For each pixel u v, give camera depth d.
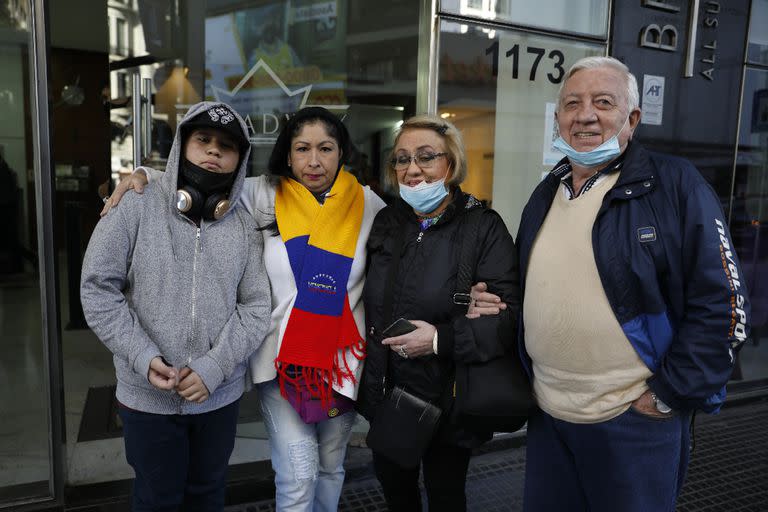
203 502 1.71
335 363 1.78
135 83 2.62
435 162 1.69
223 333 1.57
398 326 1.63
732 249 1.39
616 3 3.11
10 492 2.31
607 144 1.49
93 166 4.30
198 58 3.06
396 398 1.68
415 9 2.90
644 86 3.24
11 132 2.21
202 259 1.57
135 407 1.53
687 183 1.43
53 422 2.32
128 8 3.07
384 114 3.07
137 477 1.62
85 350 3.98
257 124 3.08
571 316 1.51
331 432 1.89
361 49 3.04
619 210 1.48
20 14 2.17
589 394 1.53
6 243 2.25
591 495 1.60
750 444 3.19
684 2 3.26
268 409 1.82
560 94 1.59
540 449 1.73
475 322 1.60
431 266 1.68
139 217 1.52
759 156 3.70
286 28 3.04
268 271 1.78
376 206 2.03
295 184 1.85
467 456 1.79
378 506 2.49
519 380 1.64
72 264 4.26
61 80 4.37
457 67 2.88
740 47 3.48
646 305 1.45
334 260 1.79
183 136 1.60
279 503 1.81
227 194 1.66
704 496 2.66
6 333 2.30
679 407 1.43
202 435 1.66
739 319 1.35
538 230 1.66
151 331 1.51
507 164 3.08
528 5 2.96
